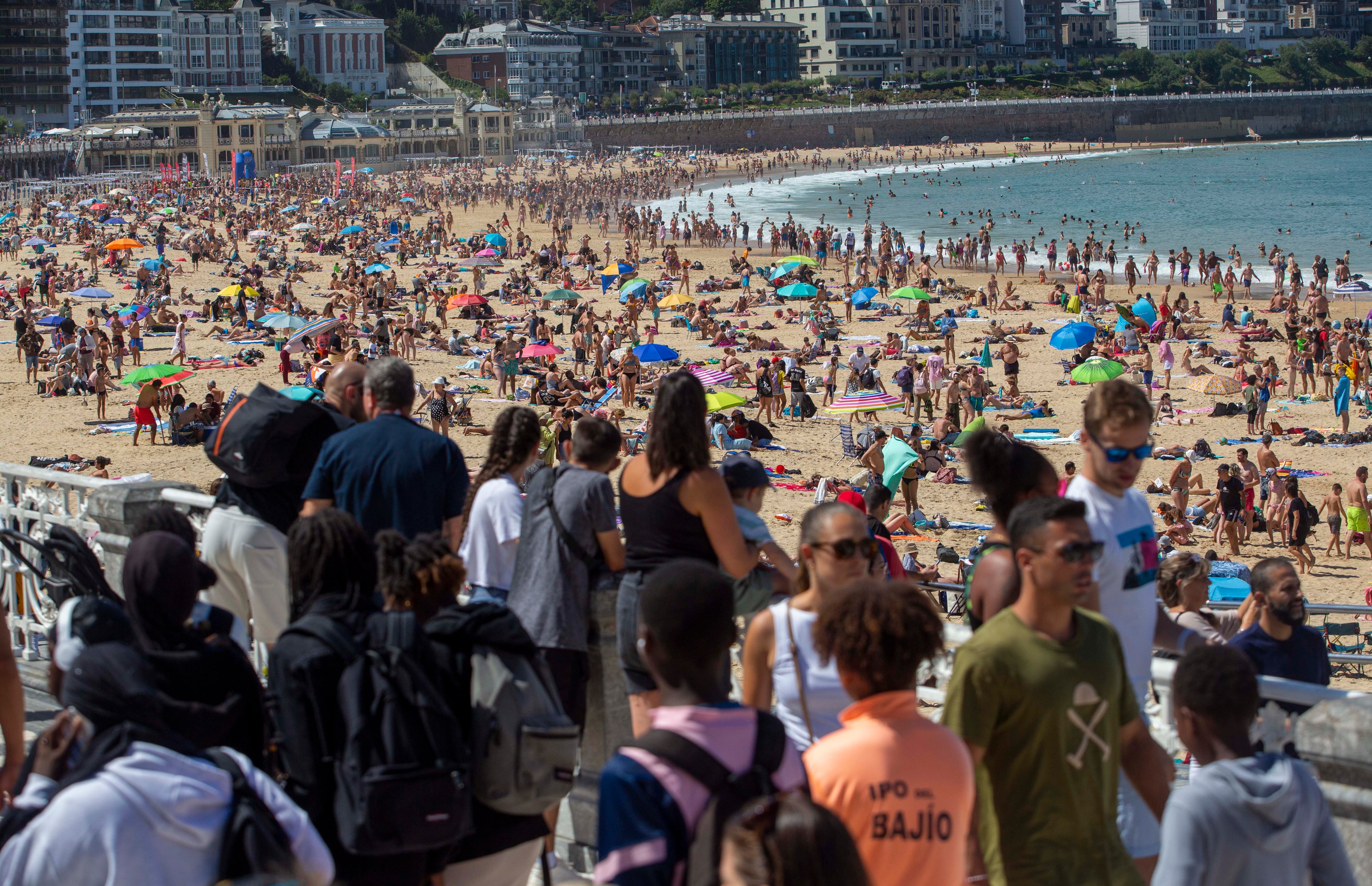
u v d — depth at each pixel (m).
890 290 57.31
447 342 41.88
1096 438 4.41
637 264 69.69
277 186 126.44
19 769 4.68
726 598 3.37
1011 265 70.19
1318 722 4.08
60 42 160.88
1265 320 47.25
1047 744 3.72
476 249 74.06
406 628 3.86
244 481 5.79
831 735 3.55
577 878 5.38
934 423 29.09
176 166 147.38
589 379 36.75
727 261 71.50
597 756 5.38
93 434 28.80
